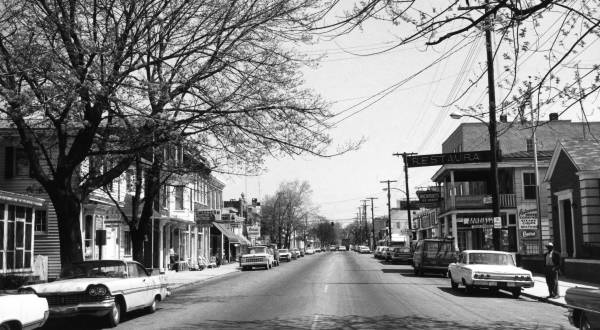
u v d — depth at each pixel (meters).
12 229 23.11
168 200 39.88
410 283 26.25
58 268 27.73
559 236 28.33
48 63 14.28
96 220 29.50
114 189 31.09
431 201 47.53
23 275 23.64
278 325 13.00
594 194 25.17
